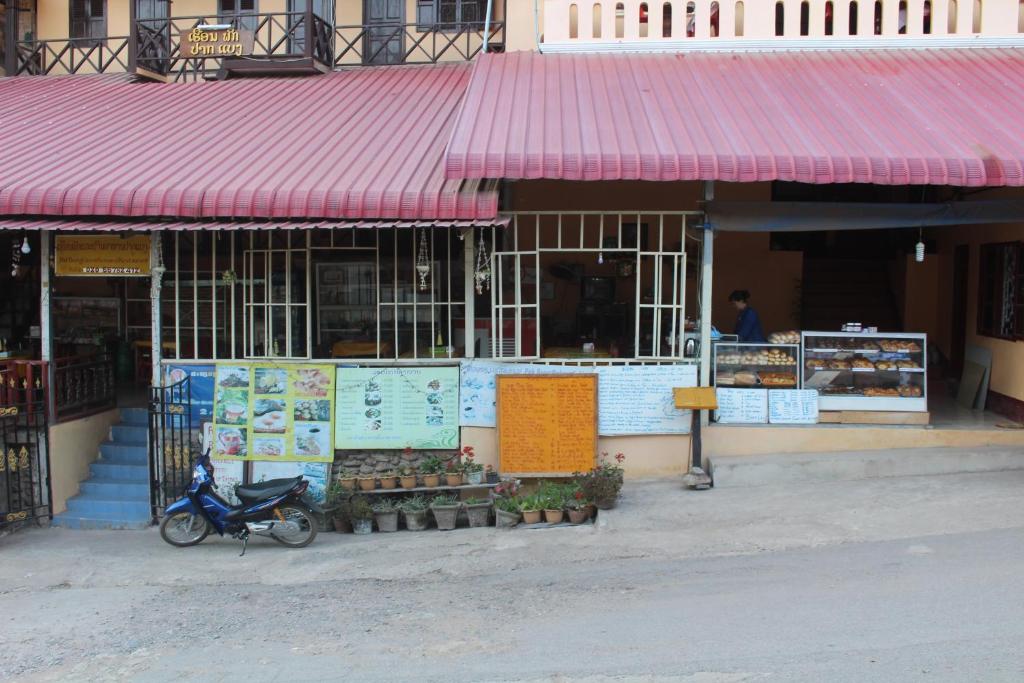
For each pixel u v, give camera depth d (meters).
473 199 8.55
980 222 8.75
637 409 9.20
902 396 9.30
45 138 10.61
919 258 8.98
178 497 9.62
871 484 8.57
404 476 8.98
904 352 9.34
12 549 8.74
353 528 8.74
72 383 10.09
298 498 8.40
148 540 8.95
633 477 9.27
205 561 8.10
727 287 12.85
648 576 6.66
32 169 9.54
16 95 12.63
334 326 9.96
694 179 8.03
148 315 13.27
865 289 14.19
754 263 12.80
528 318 9.69
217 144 10.20
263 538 8.83
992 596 5.73
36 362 9.62
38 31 14.83
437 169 9.29
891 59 10.72
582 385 9.12
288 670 5.39
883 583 6.10
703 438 9.26
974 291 10.97
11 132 10.88
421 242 9.71
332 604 6.67
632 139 8.48
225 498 9.42
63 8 14.79
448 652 5.50
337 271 9.92
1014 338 9.78
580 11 11.54
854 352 9.41
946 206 8.73
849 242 14.70
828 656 4.98
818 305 14.05
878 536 7.12
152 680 5.39
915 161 7.92
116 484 9.96
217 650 5.84
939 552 6.64
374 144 10.03
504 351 9.57
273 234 9.80
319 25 13.19
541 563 7.20
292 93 12.14
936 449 9.02
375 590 6.94
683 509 8.19
